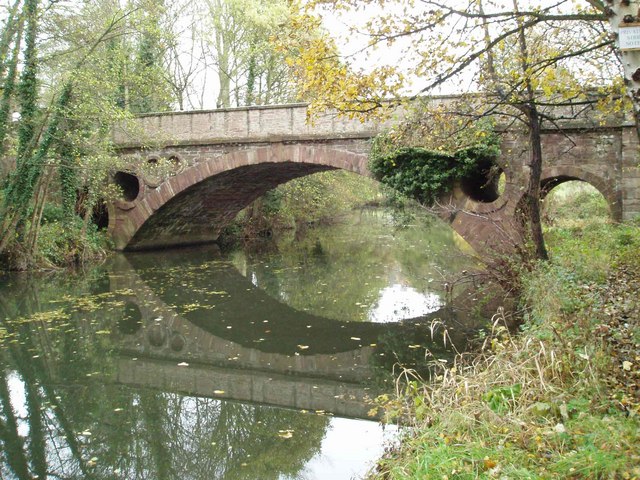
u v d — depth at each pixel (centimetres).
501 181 2038
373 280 1677
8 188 1644
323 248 2586
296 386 834
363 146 1717
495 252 1265
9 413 748
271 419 713
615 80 841
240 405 763
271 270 1897
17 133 1756
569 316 640
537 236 1083
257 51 2558
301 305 1360
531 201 1067
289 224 3381
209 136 1977
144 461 622
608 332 563
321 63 716
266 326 1176
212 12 2691
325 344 1045
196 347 1045
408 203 2186
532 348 586
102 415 744
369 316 1245
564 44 916
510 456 410
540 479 374
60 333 1123
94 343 1063
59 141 1733
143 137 1980
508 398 518
